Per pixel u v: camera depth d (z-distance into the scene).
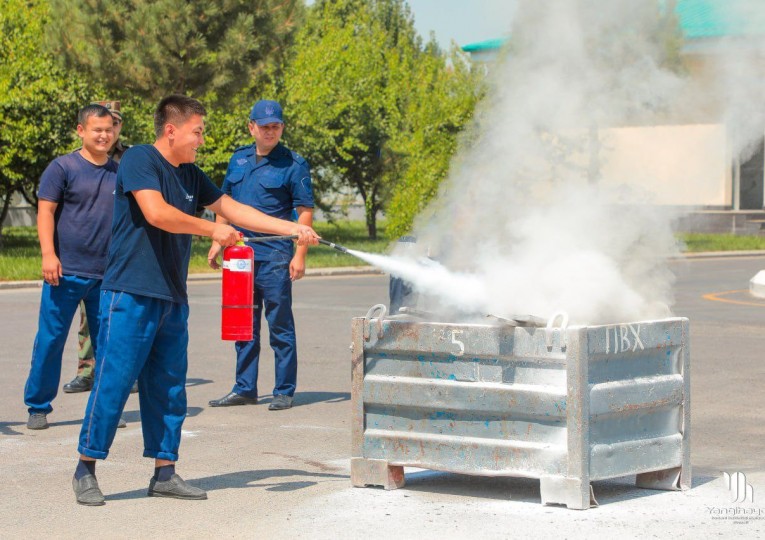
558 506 5.07
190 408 8.13
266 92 32.69
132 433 7.24
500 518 4.90
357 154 37.78
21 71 28.58
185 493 5.36
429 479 5.71
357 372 5.45
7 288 20.98
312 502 5.26
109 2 26.86
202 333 13.05
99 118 7.36
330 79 36.34
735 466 6.09
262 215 5.54
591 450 4.96
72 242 7.36
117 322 5.18
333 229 44.44
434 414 5.27
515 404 5.03
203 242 32.16
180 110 5.24
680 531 4.67
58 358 7.37
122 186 5.20
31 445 6.84
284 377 8.11
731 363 10.28
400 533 4.68
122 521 4.96
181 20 26.70
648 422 5.25
